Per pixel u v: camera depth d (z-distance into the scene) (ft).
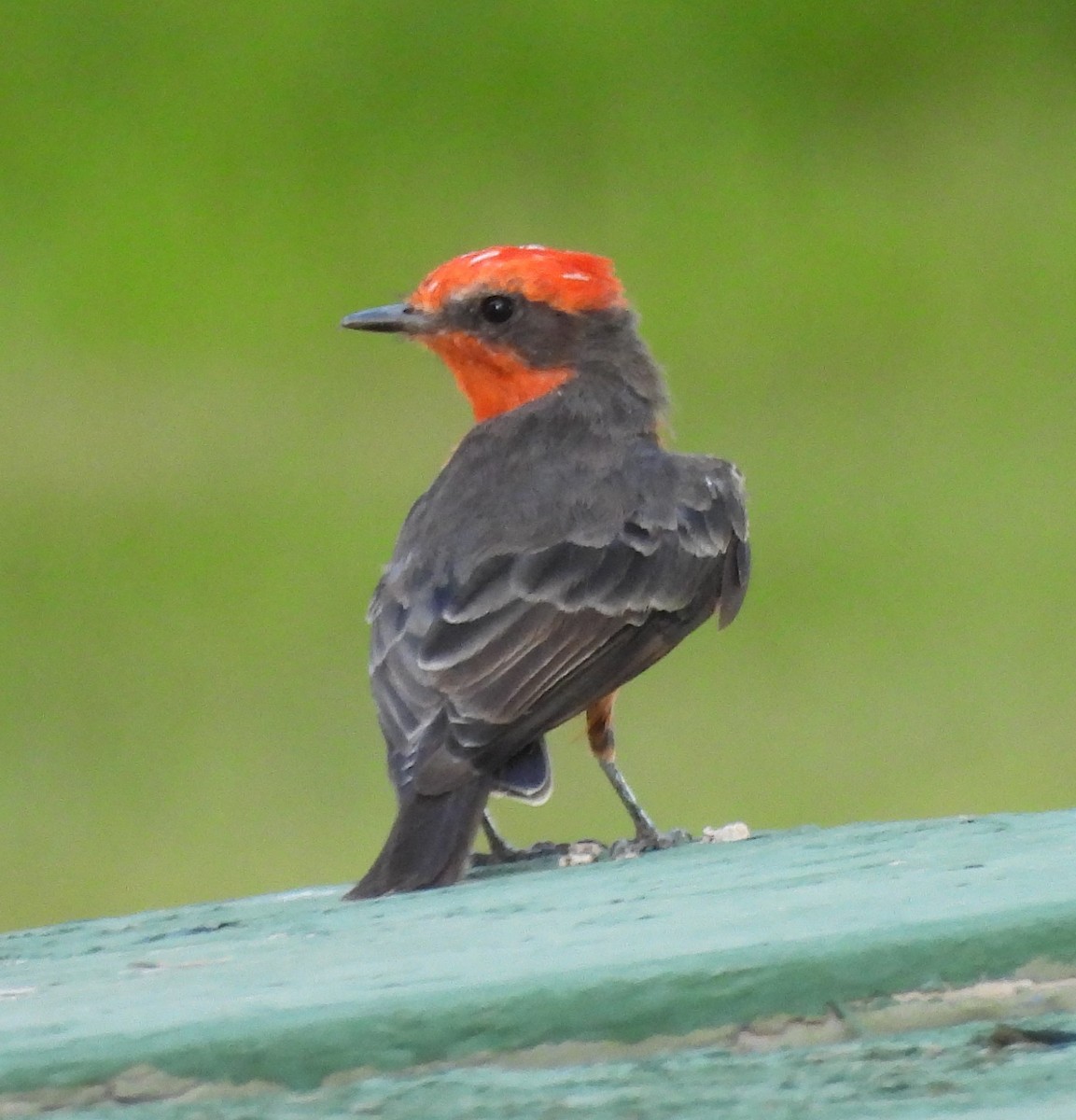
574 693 27.48
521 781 25.95
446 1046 14.60
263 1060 14.46
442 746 25.75
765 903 17.35
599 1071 14.60
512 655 27.25
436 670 26.76
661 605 29.14
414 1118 14.11
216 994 15.60
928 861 19.33
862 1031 14.98
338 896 23.84
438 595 27.63
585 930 17.01
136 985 16.69
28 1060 14.34
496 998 14.62
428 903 20.66
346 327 32.86
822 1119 13.70
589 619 28.09
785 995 14.89
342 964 16.53
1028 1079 14.15
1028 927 15.06
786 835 23.24
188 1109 14.39
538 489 29.40
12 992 16.90
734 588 31.09
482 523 28.60
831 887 18.03
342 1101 14.44
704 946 15.28
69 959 18.97
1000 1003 15.03
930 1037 14.90
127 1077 14.42
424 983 15.12
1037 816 22.61
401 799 25.23
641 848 27.58
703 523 30.35
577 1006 14.71
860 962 14.97
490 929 17.84
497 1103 14.16
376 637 27.61
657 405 32.53
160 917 21.91
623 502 29.50
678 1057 14.76
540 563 28.17
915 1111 13.75
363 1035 14.56
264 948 18.29
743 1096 14.10
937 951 14.98
